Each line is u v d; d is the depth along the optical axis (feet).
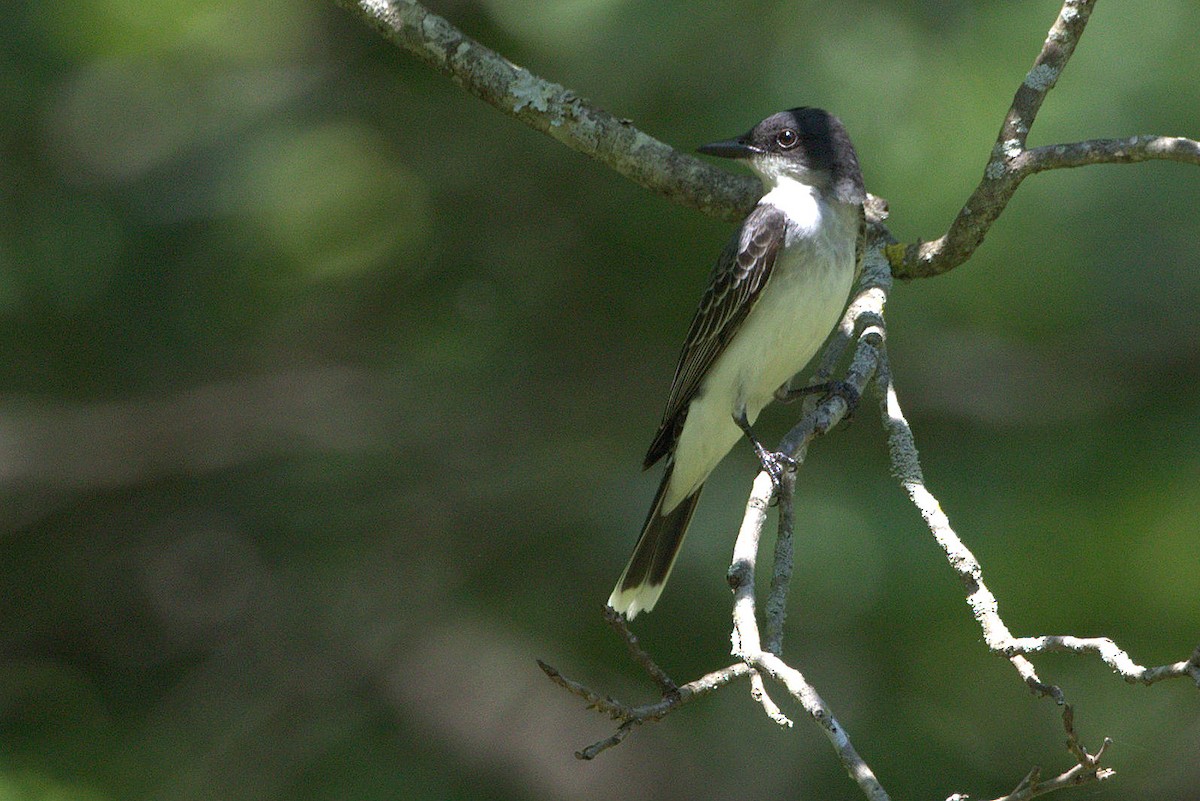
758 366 25.57
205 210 41.32
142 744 41.52
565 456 41.96
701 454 26.27
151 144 42.93
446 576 41.98
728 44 35.81
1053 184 35.83
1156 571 34.14
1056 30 22.25
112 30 41.45
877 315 22.49
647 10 36.01
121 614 46.19
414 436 43.45
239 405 45.11
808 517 36.58
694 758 38.63
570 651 38.27
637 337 40.45
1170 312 37.81
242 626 45.01
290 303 42.14
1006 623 34.14
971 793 34.83
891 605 35.22
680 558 37.11
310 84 42.06
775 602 18.40
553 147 38.83
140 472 45.88
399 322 42.19
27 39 40.63
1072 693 35.83
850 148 25.91
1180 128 34.55
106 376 43.60
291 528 44.50
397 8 24.35
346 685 42.57
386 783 40.75
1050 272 35.94
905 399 38.75
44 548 46.32
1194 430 36.42
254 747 41.60
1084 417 37.73
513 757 42.37
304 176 41.29
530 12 37.19
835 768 36.60
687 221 37.27
